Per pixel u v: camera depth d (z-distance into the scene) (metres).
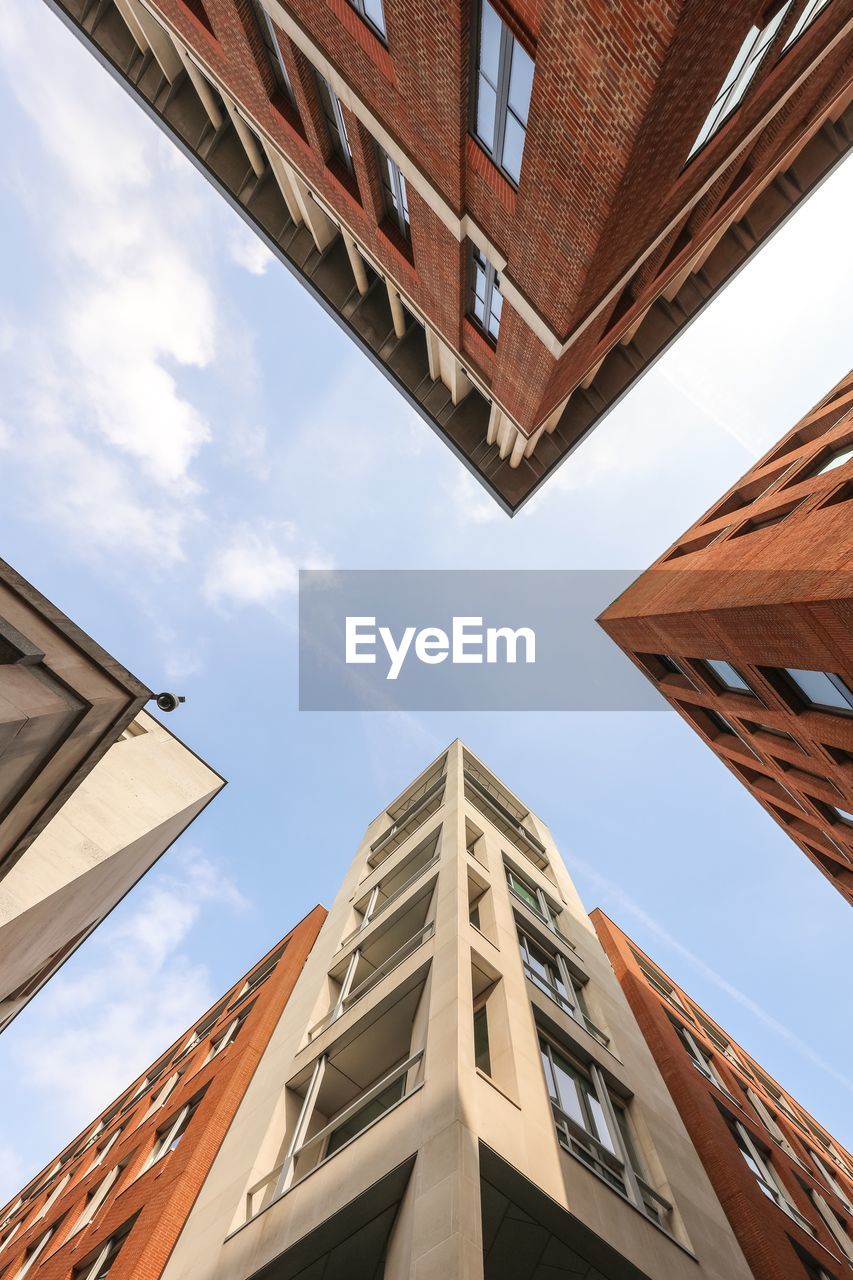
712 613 21.92
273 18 14.69
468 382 24.66
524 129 11.38
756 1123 29.23
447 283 17.19
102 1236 20.70
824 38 13.55
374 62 13.06
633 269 14.29
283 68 17.09
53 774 10.98
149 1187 20.67
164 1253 16.33
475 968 16.47
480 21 10.55
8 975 19.77
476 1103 11.77
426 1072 12.73
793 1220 23.02
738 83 12.38
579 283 12.91
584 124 10.22
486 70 11.27
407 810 31.75
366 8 12.42
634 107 9.48
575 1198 11.85
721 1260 13.77
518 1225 11.62
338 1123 14.49
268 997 27.31
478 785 33.72
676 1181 15.45
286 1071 18.73
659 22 8.42
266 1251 12.20
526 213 12.70
